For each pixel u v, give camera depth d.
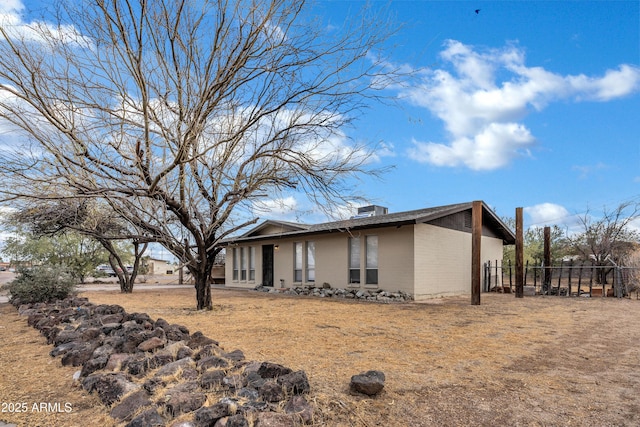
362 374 3.36
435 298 12.41
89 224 8.64
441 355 4.54
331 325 6.72
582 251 19.25
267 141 7.27
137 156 5.91
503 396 3.16
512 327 6.58
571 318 7.72
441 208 13.91
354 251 13.52
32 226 11.41
